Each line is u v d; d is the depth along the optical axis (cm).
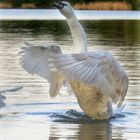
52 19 5638
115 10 7319
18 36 3553
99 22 5066
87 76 1132
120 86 1291
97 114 1397
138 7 7425
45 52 1331
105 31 4109
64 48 2716
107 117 1404
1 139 1187
